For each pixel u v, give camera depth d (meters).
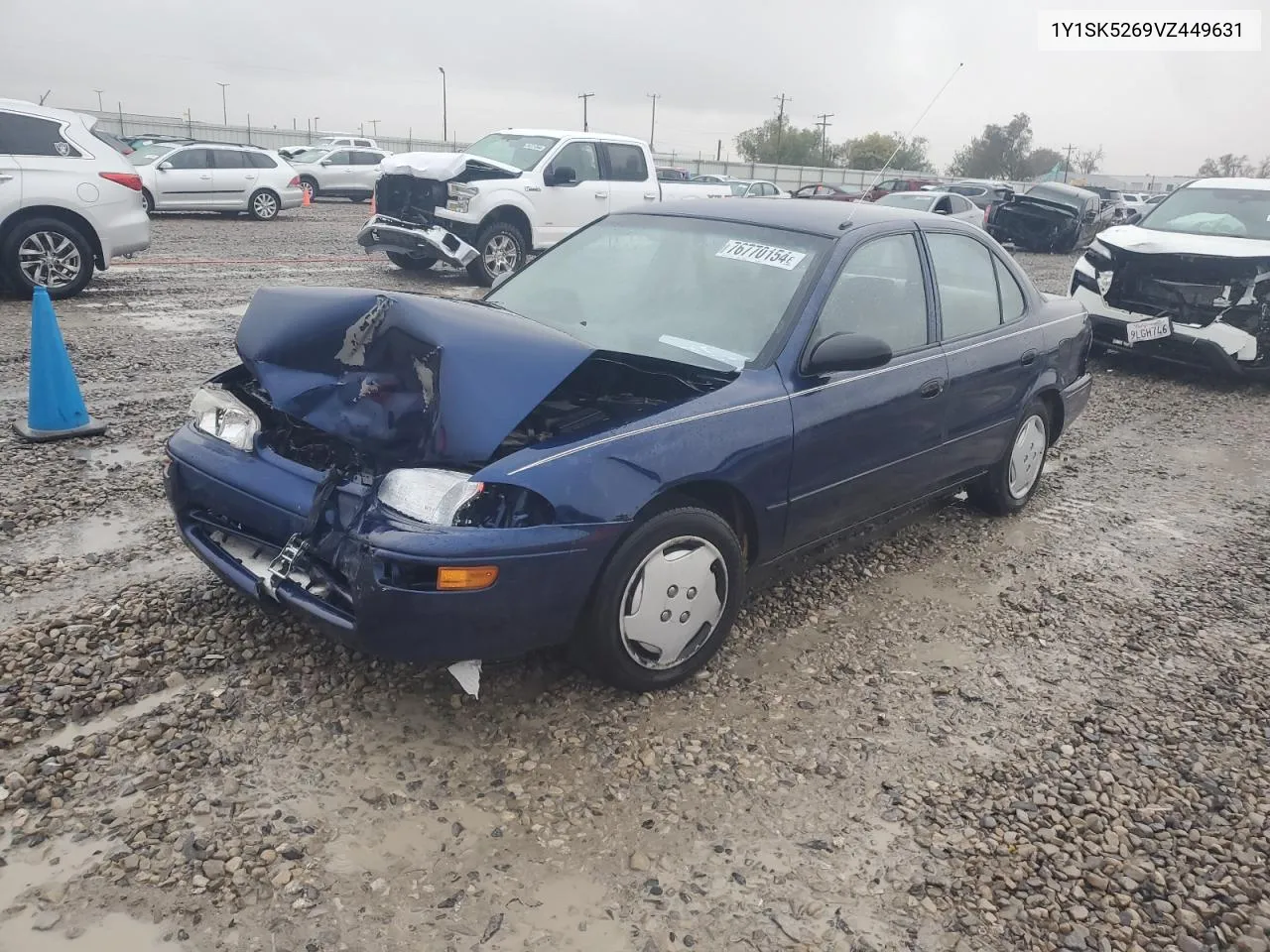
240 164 21.19
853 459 3.85
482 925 2.33
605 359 3.39
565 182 12.91
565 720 3.15
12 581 3.83
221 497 3.27
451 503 2.77
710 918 2.40
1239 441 7.33
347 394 2.96
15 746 2.84
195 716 3.03
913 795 2.92
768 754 3.07
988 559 4.77
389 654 2.83
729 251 4.06
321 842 2.55
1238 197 9.73
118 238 10.23
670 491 3.20
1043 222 22.97
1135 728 3.35
